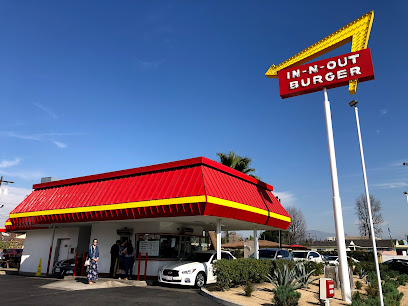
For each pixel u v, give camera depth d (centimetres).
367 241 6506
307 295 1184
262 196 1727
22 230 2278
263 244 4188
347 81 1289
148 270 1541
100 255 1764
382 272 2039
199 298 1108
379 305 922
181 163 1362
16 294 1140
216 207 1233
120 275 1574
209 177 1291
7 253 3194
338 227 1131
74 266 1811
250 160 2875
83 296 1102
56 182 1900
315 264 1803
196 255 1526
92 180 1708
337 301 1074
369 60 1264
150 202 1311
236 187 1475
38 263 2208
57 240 2166
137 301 1020
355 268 2011
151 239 1593
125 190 1473
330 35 1425
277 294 988
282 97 1441
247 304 982
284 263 1469
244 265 1297
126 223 1706
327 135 1258
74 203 1642
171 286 1410
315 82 1347
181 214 1226
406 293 1541
